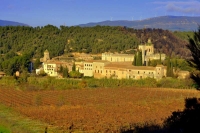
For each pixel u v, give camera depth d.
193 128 23.48
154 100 96.44
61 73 164.62
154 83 132.00
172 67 149.25
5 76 151.50
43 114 70.19
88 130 54.75
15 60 172.00
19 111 73.44
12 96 103.88
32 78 136.75
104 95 108.56
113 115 69.31
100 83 131.38
